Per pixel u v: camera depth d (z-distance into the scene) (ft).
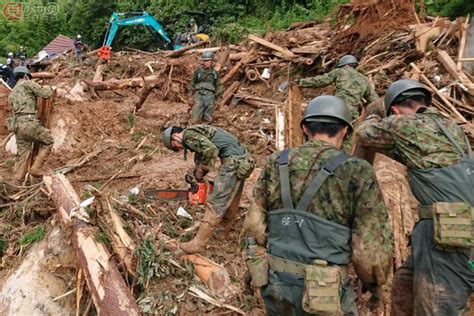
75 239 12.92
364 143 9.59
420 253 8.84
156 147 24.64
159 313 11.27
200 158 13.65
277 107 26.71
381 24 32.30
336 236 7.44
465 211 8.24
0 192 18.31
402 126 8.99
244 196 17.25
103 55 50.88
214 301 11.77
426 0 39.45
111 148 24.34
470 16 27.86
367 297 11.43
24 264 14.51
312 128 8.07
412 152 8.86
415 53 27.78
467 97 23.25
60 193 15.60
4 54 119.75
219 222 13.46
